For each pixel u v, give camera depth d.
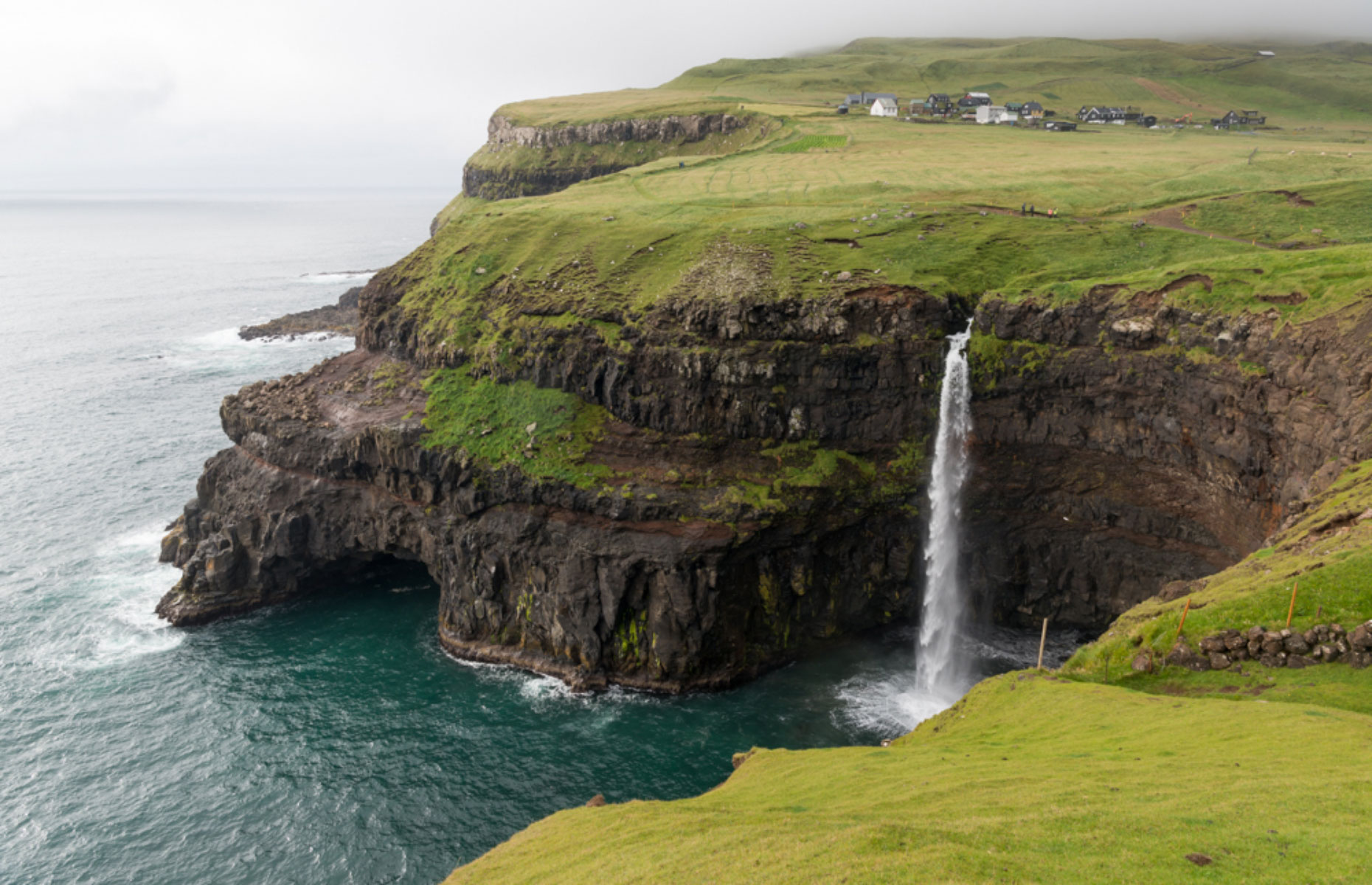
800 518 82.94
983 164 145.38
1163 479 79.06
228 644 87.56
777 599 84.25
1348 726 37.12
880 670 82.88
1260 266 76.25
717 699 78.75
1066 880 27.20
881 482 86.25
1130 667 50.09
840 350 86.38
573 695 79.75
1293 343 66.81
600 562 81.75
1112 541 82.62
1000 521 86.69
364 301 121.44
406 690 80.25
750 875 31.22
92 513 112.69
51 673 81.31
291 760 70.25
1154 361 77.31
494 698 79.06
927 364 86.06
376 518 94.69
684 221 116.62
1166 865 27.23
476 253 118.44
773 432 88.06
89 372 177.25
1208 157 143.00
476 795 66.25
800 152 174.50
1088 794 34.19
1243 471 71.12
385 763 69.88
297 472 96.75
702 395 88.75
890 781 42.25
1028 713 48.91
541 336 96.69
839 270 94.19
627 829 41.94
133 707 76.75
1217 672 46.81
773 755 54.91
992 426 85.81
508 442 90.06
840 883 28.80
